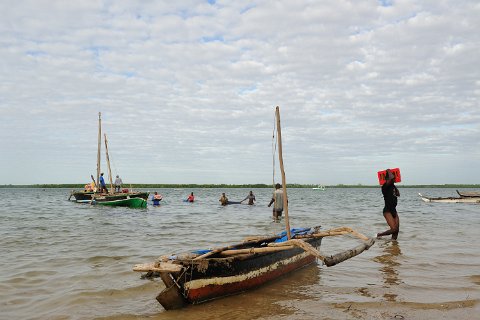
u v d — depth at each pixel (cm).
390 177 1410
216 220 2239
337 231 1042
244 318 649
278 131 963
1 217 2448
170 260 704
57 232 1695
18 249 1275
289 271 942
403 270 970
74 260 1098
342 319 643
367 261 1075
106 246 1320
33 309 709
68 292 802
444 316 653
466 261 1069
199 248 1280
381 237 1498
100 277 917
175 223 2080
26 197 6581
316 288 823
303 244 801
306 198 6172
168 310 690
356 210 3088
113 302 743
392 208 1410
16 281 887
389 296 764
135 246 1320
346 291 800
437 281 869
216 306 709
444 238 1477
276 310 688
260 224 2000
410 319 641
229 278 757
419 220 2214
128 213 2788
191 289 700
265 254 842
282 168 958
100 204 3594
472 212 2889
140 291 808
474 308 690
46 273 956
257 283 822
